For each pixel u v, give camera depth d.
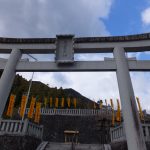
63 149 10.11
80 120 19.47
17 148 8.54
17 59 6.90
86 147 10.52
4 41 7.30
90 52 7.10
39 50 7.16
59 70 6.53
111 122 16.55
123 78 5.86
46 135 18.19
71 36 6.78
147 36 6.56
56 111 20.77
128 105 5.37
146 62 6.36
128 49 6.75
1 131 9.16
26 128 9.27
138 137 4.93
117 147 8.92
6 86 6.17
